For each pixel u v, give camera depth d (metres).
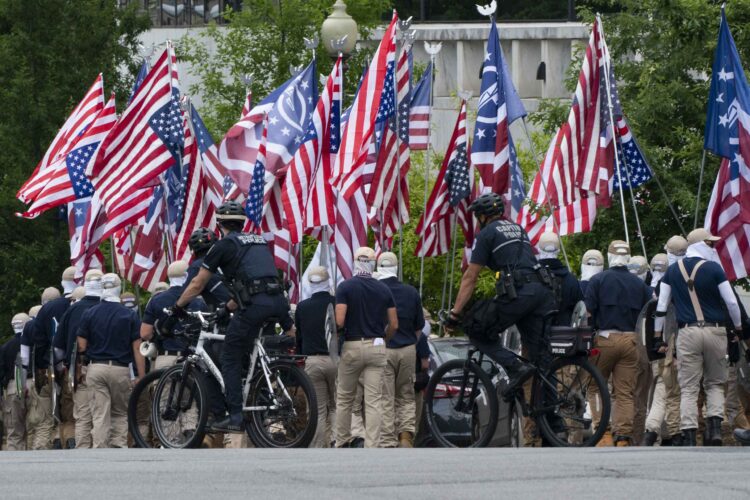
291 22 113.19
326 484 27.34
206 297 47.22
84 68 117.44
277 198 70.31
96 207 75.38
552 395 41.09
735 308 47.78
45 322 66.00
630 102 91.31
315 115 67.25
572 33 137.25
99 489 26.52
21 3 116.19
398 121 71.25
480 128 68.81
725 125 67.00
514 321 41.09
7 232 113.12
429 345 62.28
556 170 70.19
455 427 43.34
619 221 89.44
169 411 44.41
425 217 71.44
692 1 89.81
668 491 25.75
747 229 66.94
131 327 58.75
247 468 30.77
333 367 54.56
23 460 34.44
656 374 52.69
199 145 75.25
